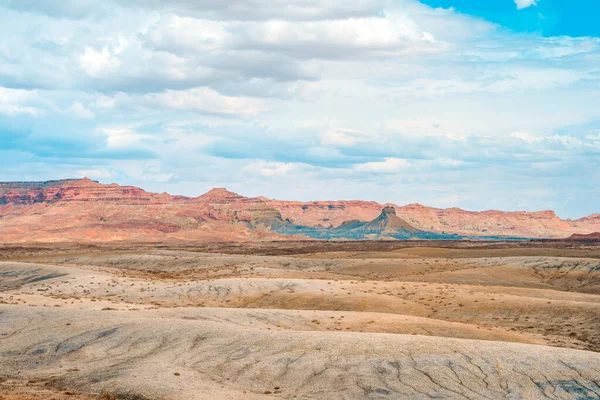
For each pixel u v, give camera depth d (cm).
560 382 4500
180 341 5609
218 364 5034
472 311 9225
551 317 8662
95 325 6284
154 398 4225
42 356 5603
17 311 7088
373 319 7494
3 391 4531
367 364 4794
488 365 4769
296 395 4378
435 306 9744
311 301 9906
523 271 15388
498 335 7144
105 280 13238
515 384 4488
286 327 6975
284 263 19038
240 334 5656
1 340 6138
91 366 5203
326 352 5062
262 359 5031
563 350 5141
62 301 9412
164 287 12081
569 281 14288
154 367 4931
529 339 7319
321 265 18275
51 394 4412
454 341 5303
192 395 4259
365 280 13812
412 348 5094
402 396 4303
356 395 4322
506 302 9425
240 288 11375
